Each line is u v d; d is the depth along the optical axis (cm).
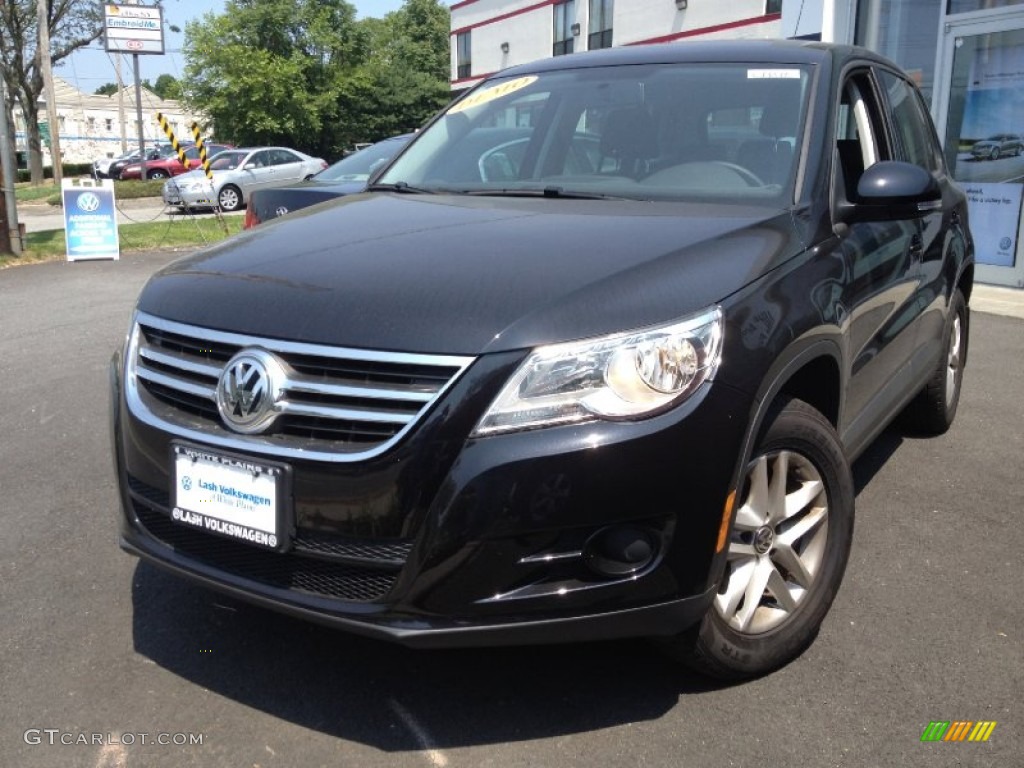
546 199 336
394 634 228
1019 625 310
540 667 287
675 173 338
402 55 5728
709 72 372
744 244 271
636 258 253
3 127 1272
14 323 830
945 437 501
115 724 263
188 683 282
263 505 239
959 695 272
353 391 231
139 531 279
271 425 239
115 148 7512
